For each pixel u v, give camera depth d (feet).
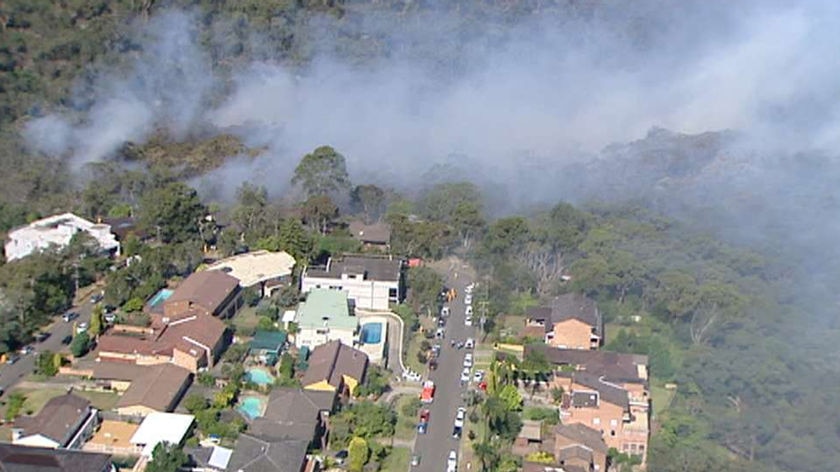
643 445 279.90
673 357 331.16
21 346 326.85
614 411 279.69
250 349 327.47
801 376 303.68
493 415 284.41
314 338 331.77
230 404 294.25
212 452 260.62
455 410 303.07
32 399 292.81
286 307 363.35
